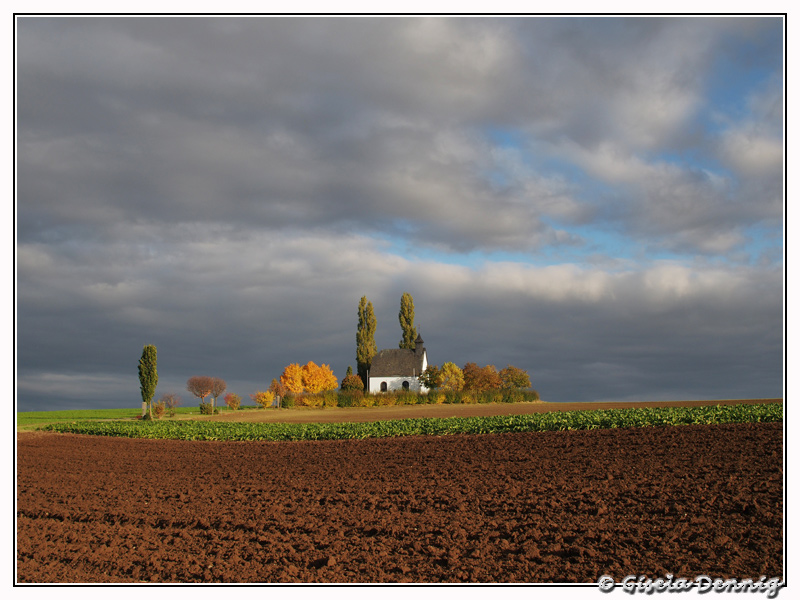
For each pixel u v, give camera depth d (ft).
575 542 39.96
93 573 37.14
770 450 65.87
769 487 50.31
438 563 37.47
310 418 198.49
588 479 58.90
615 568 35.42
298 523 47.67
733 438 75.77
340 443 107.76
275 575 35.94
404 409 244.22
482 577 34.76
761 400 219.00
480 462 73.92
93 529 48.11
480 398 280.10
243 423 161.68
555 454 75.72
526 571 35.50
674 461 64.28
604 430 95.66
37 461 90.43
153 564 38.32
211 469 81.25
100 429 146.82
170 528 48.16
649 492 51.52
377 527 45.44
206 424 159.33
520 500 52.06
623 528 42.32
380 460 81.87
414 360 342.03
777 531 39.88
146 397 206.08
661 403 234.38
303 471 75.92
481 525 45.19
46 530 47.60
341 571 36.42
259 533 45.34
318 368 303.07
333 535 44.14
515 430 107.76
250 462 87.56
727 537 39.14
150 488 66.28
